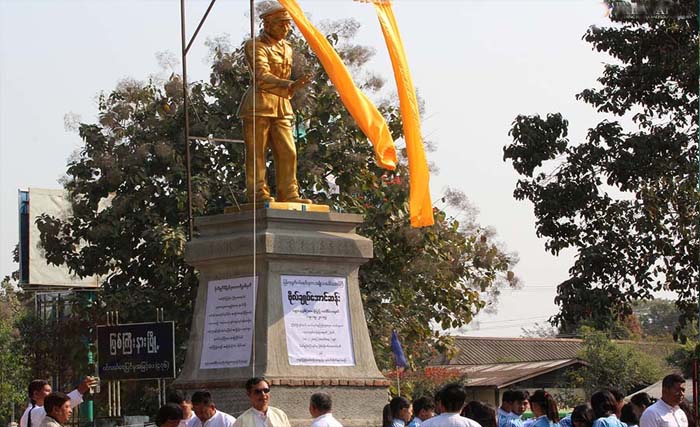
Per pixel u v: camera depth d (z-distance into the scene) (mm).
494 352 51781
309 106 28984
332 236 17062
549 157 25438
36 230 35531
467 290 30438
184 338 28844
